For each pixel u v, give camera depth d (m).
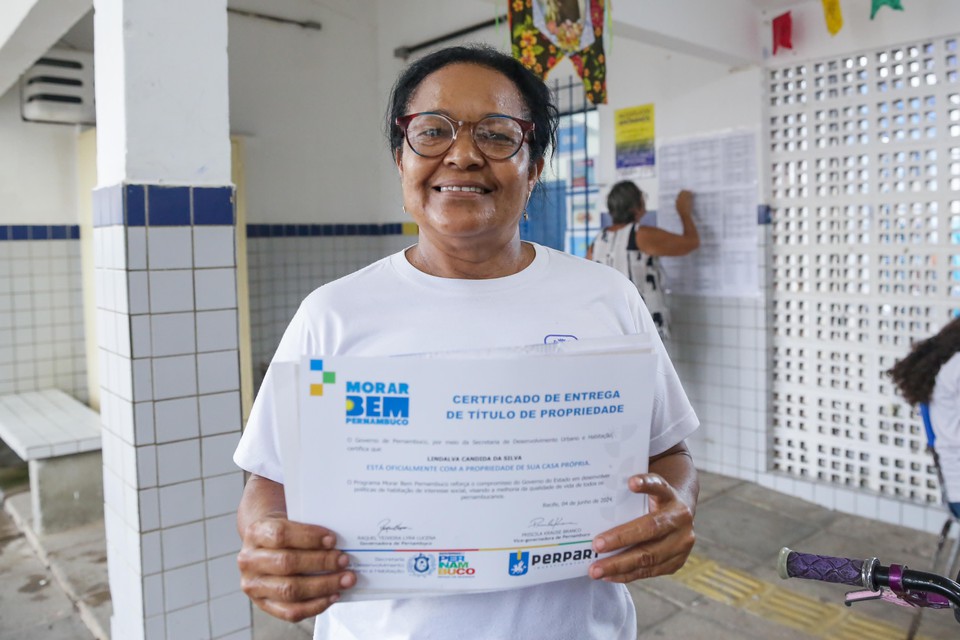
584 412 0.88
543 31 2.65
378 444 0.86
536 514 0.88
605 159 4.38
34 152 4.43
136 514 2.00
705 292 4.01
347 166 5.69
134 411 1.96
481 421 0.86
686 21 3.27
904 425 3.38
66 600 2.91
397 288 1.02
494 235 1.00
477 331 0.99
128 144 1.91
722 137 3.82
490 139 0.97
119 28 1.91
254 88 5.17
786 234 3.70
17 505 3.85
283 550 0.85
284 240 5.38
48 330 4.55
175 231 1.99
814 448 3.74
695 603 2.73
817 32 3.45
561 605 1.00
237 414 2.13
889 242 3.34
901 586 0.95
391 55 5.64
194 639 2.11
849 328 3.53
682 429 1.11
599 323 1.03
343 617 1.05
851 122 3.42
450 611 0.96
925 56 3.15
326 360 0.84
